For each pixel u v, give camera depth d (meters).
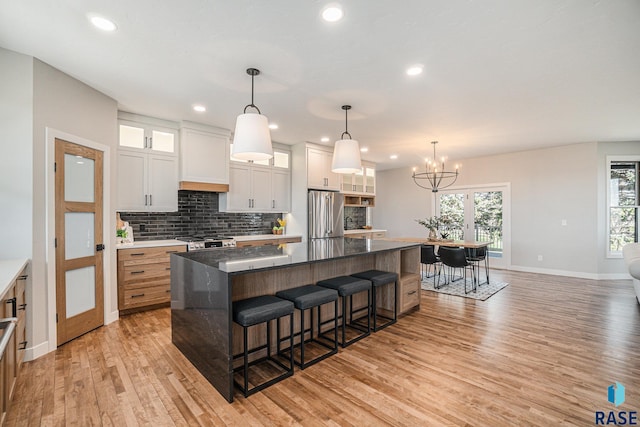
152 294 3.79
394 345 2.84
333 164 3.45
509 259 6.59
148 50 2.47
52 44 2.39
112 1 1.88
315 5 1.92
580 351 2.70
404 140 5.41
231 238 4.76
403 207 8.43
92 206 3.18
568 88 3.18
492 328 3.25
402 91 3.27
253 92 3.24
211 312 2.17
